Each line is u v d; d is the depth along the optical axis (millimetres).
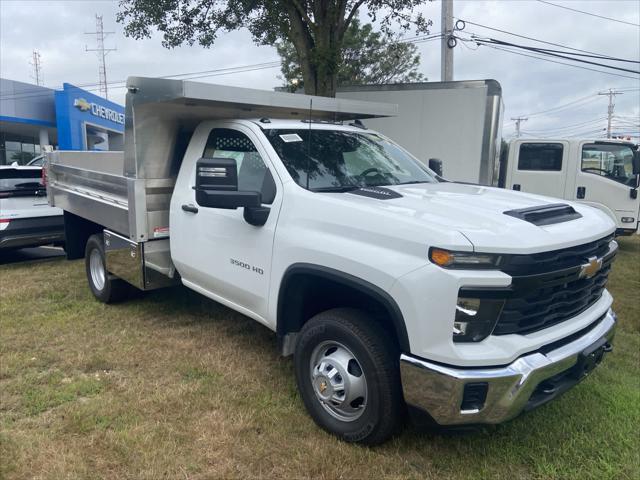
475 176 10242
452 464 3203
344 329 3230
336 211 3336
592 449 3369
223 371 4383
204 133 4711
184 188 4742
